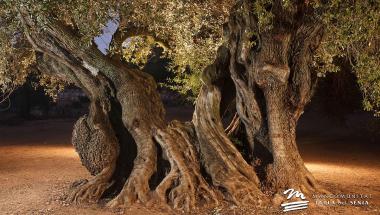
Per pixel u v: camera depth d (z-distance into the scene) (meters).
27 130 32.75
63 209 10.69
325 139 26.84
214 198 10.82
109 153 11.66
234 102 12.37
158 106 12.17
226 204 10.77
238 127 12.38
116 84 11.81
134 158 11.95
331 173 16.12
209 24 13.73
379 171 16.86
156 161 11.55
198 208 10.59
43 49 11.38
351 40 9.14
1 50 11.49
